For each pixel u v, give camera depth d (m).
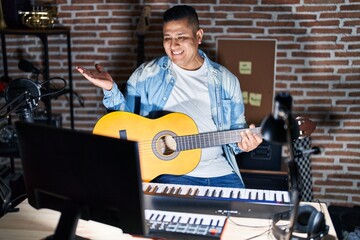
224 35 3.85
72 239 1.52
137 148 1.36
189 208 1.94
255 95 3.89
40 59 4.09
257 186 3.40
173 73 2.66
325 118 3.86
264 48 3.81
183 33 2.54
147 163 2.46
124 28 3.96
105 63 4.05
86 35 4.00
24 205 2.05
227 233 1.78
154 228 1.76
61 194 1.56
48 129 1.49
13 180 3.26
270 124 1.50
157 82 2.69
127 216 1.46
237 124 2.71
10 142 3.41
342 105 3.82
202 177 2.56
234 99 2.69
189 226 1.78
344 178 3.93
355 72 3.75
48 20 3.67
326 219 1.89
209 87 2.65
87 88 4.11
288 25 3.75
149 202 1.97
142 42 3.77
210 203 1.92
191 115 2.64
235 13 3.79
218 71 2.68
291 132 1.50
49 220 1.91
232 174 2.63
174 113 2.46
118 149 1.37
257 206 1.88
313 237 1.66
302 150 1.71
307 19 3.72
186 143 2.44
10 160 4.00
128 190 1.41
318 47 3.75
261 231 1.80
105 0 3.92
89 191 1.49
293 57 3.80
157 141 2.44
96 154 1.42
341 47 3.72
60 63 4.08
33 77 4.11
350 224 3.20
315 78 3.81
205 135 2.42
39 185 1.60
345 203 3.96
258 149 3.47
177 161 2.46
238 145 2.46
